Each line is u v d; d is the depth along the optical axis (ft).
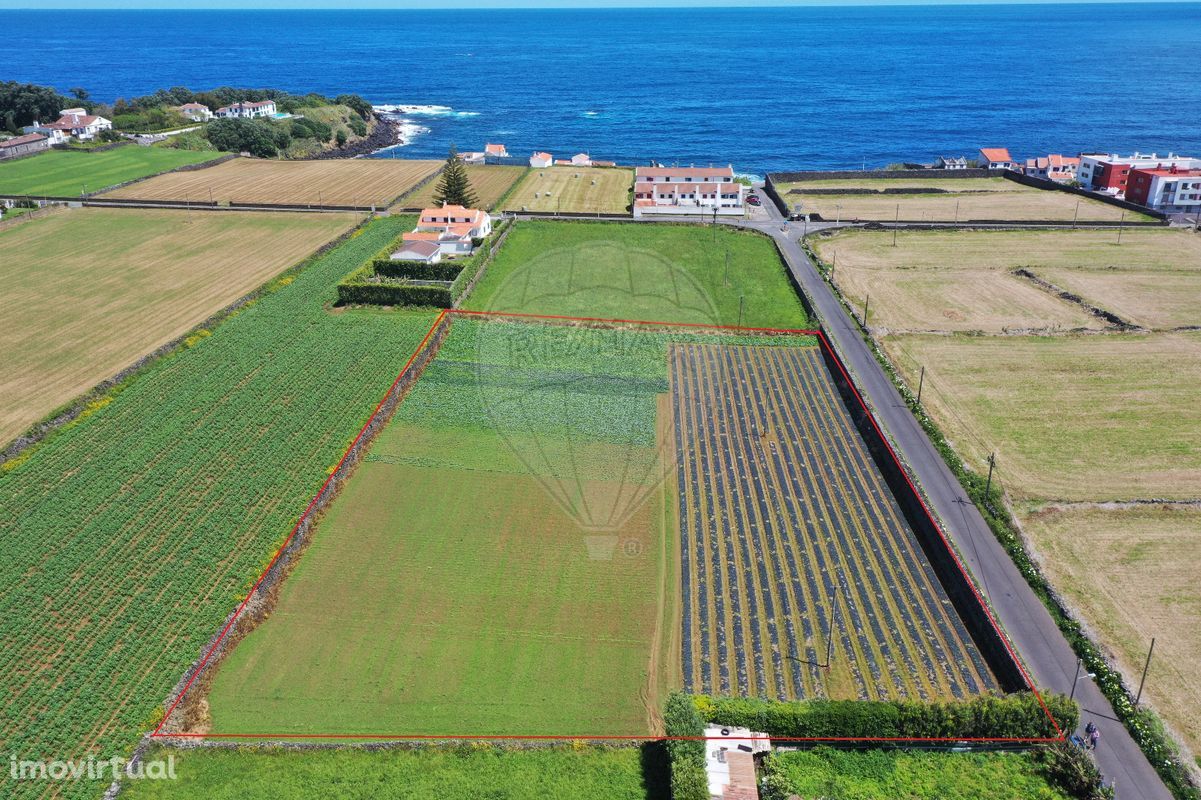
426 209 345.31
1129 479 169.07
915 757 109.40
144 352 226.17
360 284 258.98
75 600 137.28
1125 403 199.93
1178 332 240.12
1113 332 241.14
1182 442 182.29
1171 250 315.99
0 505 160.35
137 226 345.92
